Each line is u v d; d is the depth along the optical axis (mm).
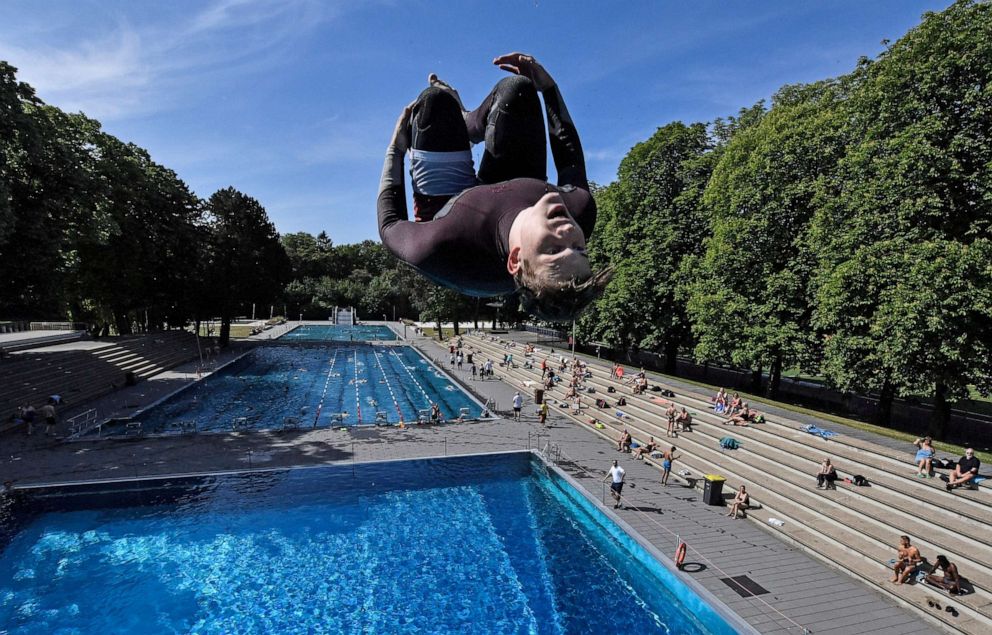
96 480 19453
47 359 35906
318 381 44656
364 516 18469
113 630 12367
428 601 13703
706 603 13000
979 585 12719
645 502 18766
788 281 26922
